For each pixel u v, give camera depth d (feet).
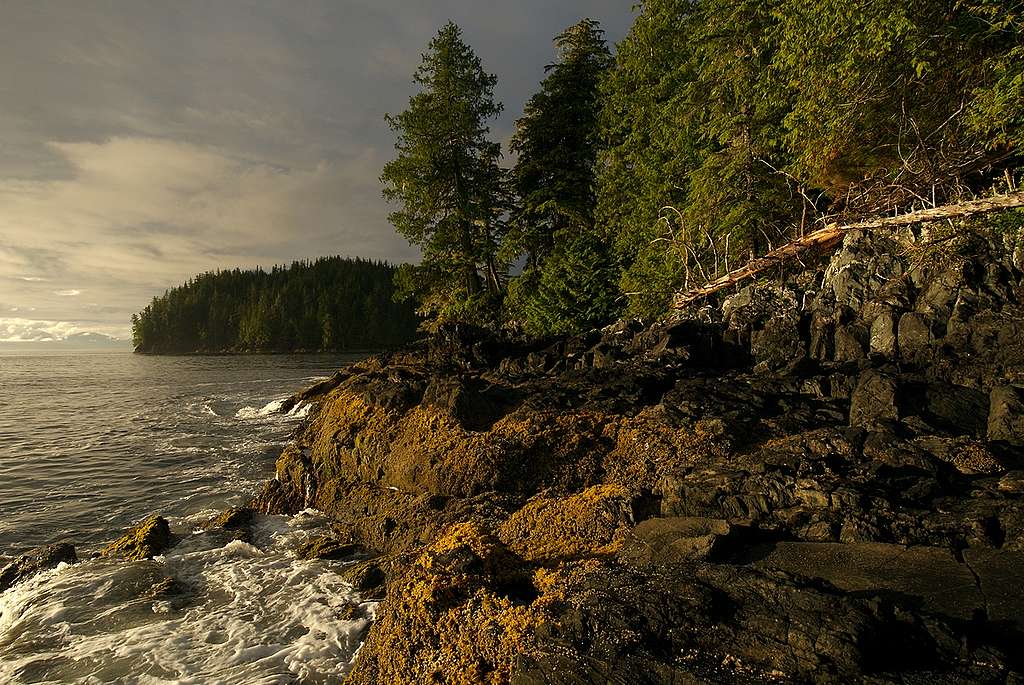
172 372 198.70
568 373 47.52
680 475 24.00
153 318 515.91
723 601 14.15
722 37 59.52
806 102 44.68
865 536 17.66
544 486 31.30
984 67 35.86
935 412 28.86
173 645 21.22
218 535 33.32
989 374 32.35
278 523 35.81
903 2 35.60
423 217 95.76
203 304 515.91
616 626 13.73
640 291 71.97
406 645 16.69
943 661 11.46
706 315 58.75
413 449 35.58
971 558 15.71
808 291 50.24
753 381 37.99
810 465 22.94
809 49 42.80
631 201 78.23
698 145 69.62
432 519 29.99
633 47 76.89
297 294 473.67
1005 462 22.00
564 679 12.83
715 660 12.28
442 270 98.89
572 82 96.89
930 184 42.80
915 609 12.89
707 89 63.57
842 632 11.96
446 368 65.72
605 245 84.12
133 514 39.29
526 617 15.38
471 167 98.53
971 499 18.99
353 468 39.32
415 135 94.58
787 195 60.18
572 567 18.74
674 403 34.24
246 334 438.81
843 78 41.50
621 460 31.37
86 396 116.67
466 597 17.12
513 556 20.04
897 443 23.90
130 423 77.71
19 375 198.70
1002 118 33.86
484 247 98.12
